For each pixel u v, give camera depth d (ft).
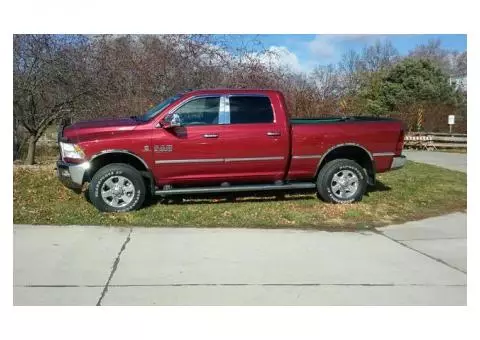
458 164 52.60
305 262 17.63
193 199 27.14
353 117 30.60
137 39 43.37
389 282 15.88
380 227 23.15
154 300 14.17
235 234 21.07
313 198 28.09
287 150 25.76
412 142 79.82
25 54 40.65
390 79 132.36
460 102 128.16
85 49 42.27
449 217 25.50
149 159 24.17
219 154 24.91
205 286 15.21
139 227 21.70
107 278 15.69
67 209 24.31
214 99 25.05
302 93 51.39
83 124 24.88
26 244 18.92
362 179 27.32
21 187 29.12
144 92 42.34
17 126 46.03
